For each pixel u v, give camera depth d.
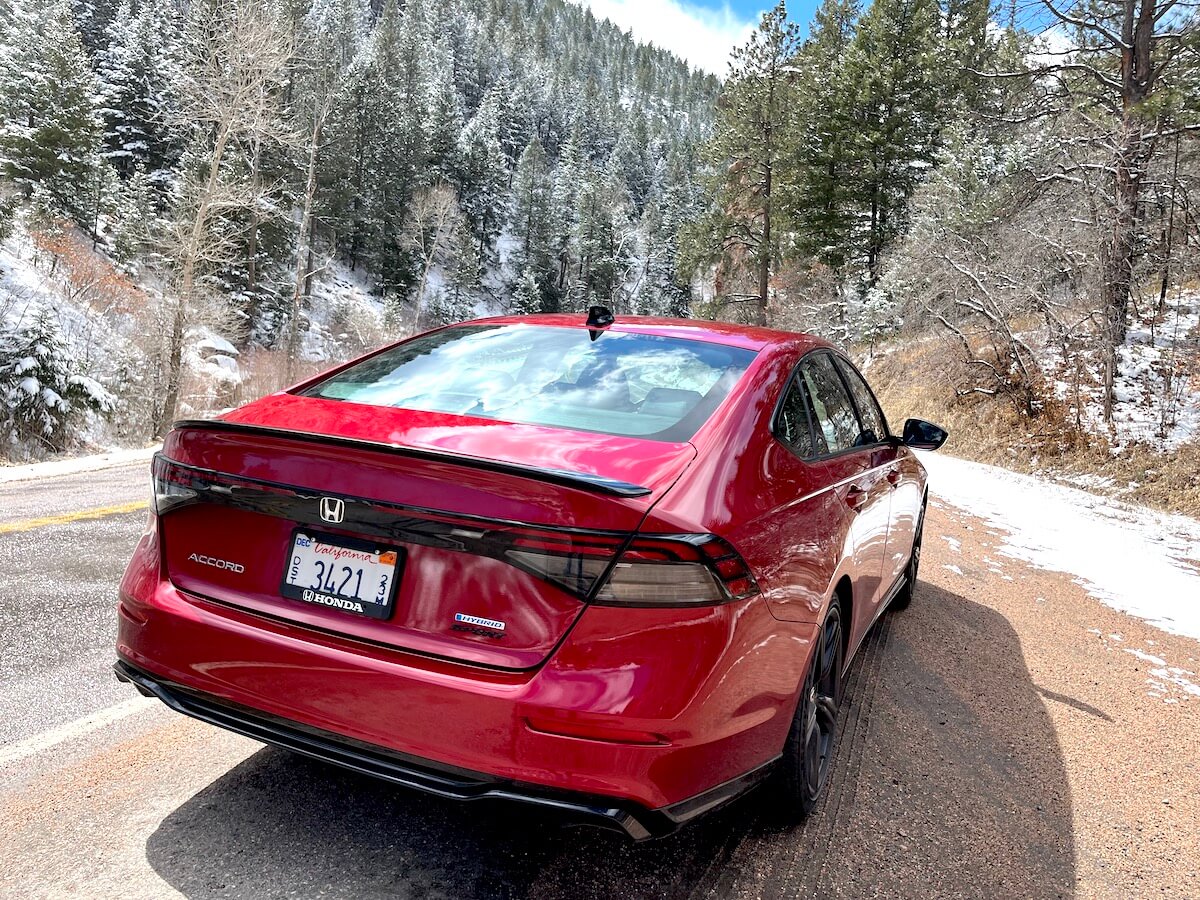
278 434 1.73
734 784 1.82
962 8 29.64
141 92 60.50
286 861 1.92
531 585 1.59
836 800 2.51
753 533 1.82
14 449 14.12
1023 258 15.44
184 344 18.64
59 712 2.64
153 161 60.31
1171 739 3.32
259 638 1.76
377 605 1.70
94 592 3.85
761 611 1.79
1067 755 3.07
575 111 160.00
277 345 47.38
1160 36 14.11
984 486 10.80
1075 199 14.76
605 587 1.55
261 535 1.85
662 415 2.08
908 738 3.03
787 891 2.00
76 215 42.50
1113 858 2.38
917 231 21.42
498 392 2.26
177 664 1.87
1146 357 13.49
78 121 44.38
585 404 2.15
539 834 2.13
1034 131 19.27
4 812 2.04
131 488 6.84
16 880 1.77
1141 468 10.72
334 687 1.69
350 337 56.78
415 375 2.44
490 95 134.38
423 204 78.38
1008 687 3.72
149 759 2.38
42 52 46.19
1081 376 13.47
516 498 1.57
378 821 2.12
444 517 1.61
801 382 2.65
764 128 38.22
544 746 1.55
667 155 166.62
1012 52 16.98
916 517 4.45
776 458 2.15
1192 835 2.56
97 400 15.62
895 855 2.23
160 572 1.96
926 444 3.64
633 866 2.04
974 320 16.70
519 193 115.62
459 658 1.62
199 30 19.53
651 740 1.55
